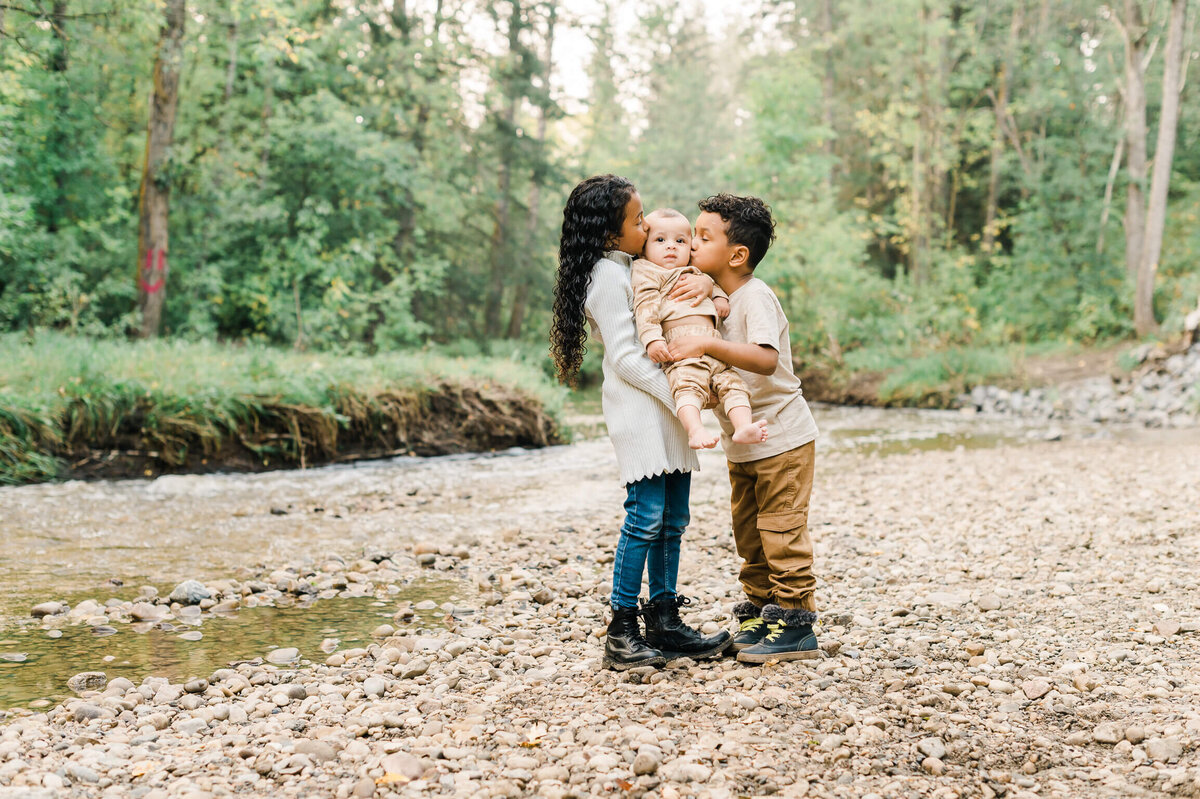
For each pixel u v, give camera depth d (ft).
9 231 39.24
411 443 32.50
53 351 30.27
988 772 7.72
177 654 11.48
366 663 11.11
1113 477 26.32
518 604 13.92
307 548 18.02
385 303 57.21
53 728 8.77
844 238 67.05
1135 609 12.96
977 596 13.92
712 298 10.05
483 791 7.18
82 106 46.44
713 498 24.38
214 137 50.55
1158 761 7.83
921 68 76.74
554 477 28.27
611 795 7.15
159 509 21.58
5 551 16.92
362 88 58.75
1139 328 57.77
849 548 17.57
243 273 50.08
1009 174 80.59
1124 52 69.72
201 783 7.39
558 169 74.28
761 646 10.68
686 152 122.42
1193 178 76.79
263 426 29.35
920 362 57.57
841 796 7.18
